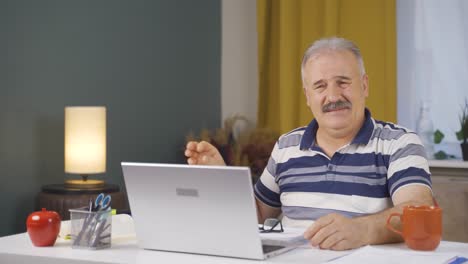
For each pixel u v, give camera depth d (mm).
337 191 2057
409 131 2064
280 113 4250
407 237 1629
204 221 1582
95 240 1675
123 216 1915
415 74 4055
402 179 1946
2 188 3035
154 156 3973
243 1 4523
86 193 3035
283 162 2189
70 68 3373
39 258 1615
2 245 1749
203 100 4434
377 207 2020
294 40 4242
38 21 3193
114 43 3658
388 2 3953
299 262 1512
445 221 2852
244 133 4348
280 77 4238
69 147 3141
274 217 2361
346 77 2064
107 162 3602
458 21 3947
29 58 3146
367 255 1552
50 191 3080
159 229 1651
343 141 2098
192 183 1571
